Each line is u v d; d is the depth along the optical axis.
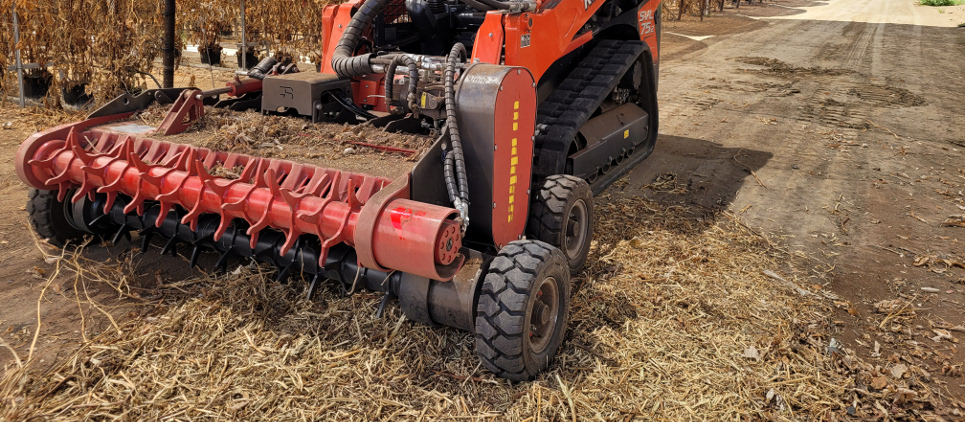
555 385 3.20
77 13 8.16
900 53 17.44
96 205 4.15
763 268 4.62
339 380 3.12
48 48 8.37
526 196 3.90
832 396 3.24
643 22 6.54
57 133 3.96
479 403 3.04
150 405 2.90
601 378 3.26
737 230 5.30
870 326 3.92
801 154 7.63
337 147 3.78
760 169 7.00
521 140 3.67
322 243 3.05
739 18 27.25
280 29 11.86
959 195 6.33
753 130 8.77
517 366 3.04
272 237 3.63
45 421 2.77
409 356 3.33
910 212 5.84
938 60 16.19
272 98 4.37
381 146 3.78
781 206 5.91
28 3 7.82
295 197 3.11
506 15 4.31
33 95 8.73
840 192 6.33
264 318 3.59
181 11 11.21
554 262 3.19
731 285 4.32
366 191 3.22
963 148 8.07
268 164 3.53
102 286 3.93
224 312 3.63
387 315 3.63
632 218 5.46
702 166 7.05
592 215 4.55
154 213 3.96
